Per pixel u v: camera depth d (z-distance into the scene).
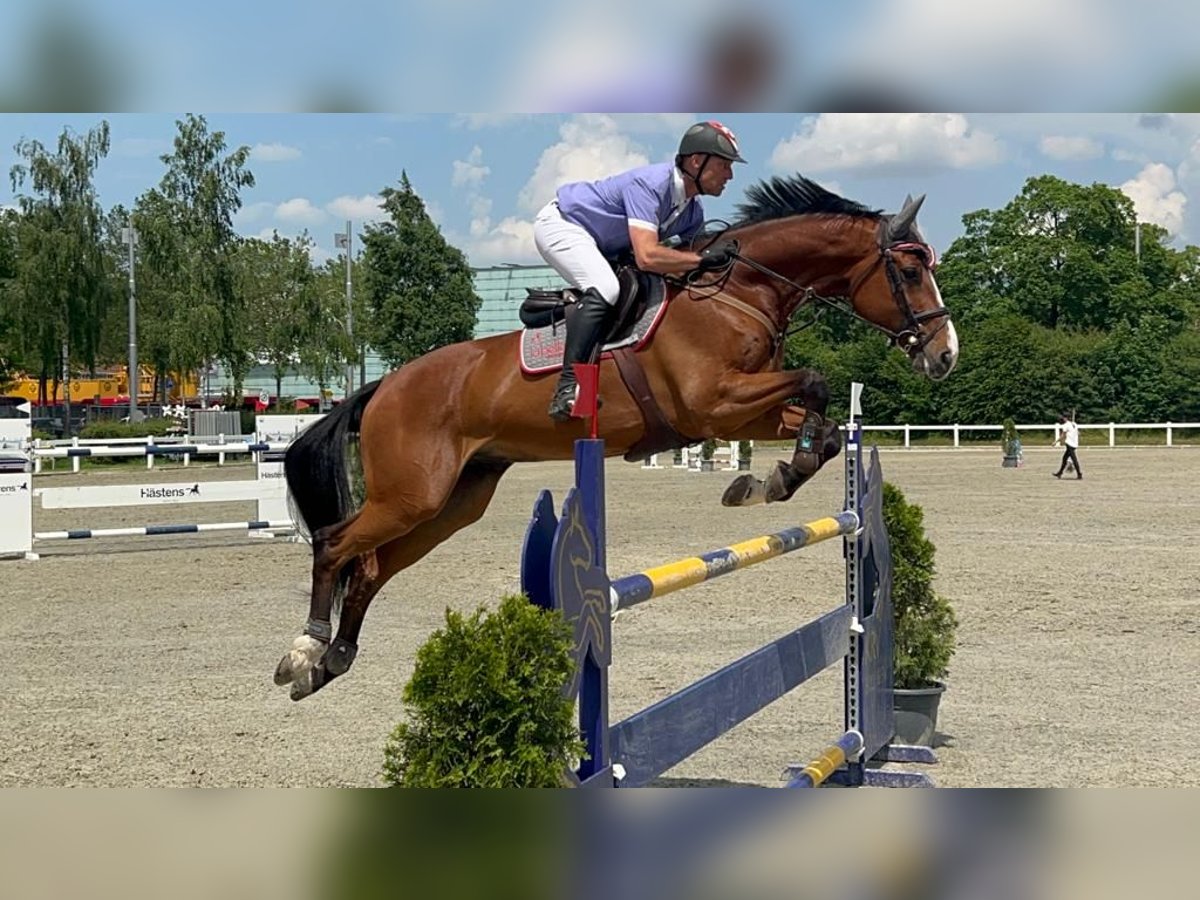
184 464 29.22
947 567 10.69
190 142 38.94
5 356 46.41
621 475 26.25
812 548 12.46
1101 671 6.64
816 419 4.60
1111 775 4.69
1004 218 52.09
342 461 5.42
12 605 9.19
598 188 4.80
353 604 5.37
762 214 5.09
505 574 10.63
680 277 4.77
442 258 45.31
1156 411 42.12
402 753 2.52
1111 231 52.06
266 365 56.19
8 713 5.77
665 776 4.86
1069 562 10.98
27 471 12.09
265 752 5.07
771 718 5.90
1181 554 11.48
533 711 2.47
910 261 4.97
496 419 4.92
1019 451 26.58
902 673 5.34
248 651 7.33
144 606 9.12
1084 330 50.75
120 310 41.56
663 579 3.29
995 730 5.49
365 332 43.91
